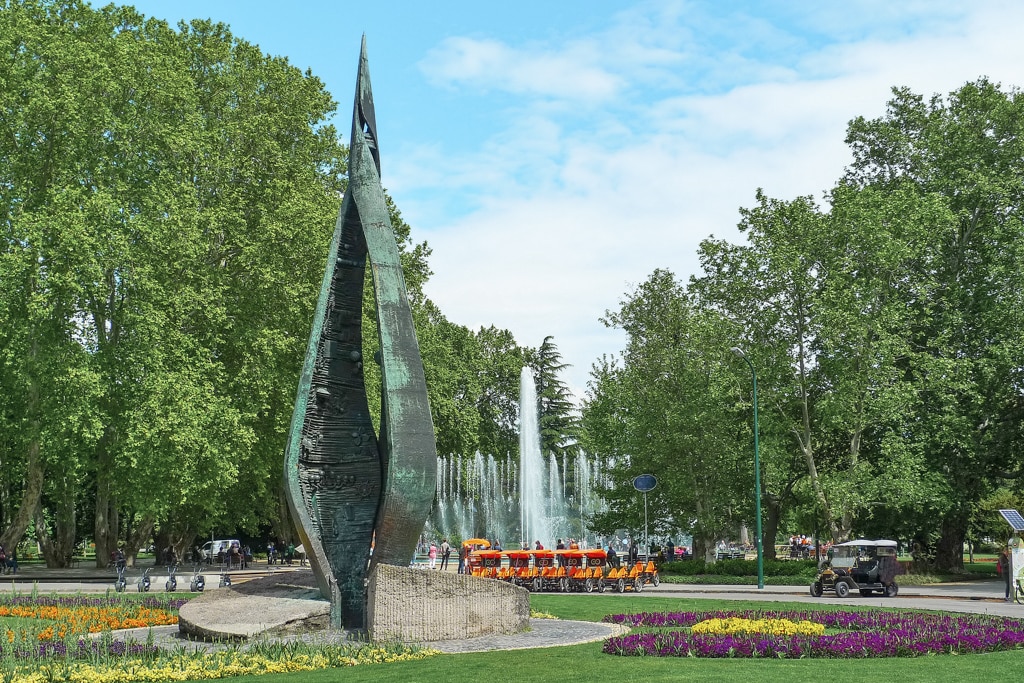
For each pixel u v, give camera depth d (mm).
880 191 46875
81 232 35312
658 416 50875
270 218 41781
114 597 29562
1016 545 31406
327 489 19984
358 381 20688
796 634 18969
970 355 46469
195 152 41406
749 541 88562
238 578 40250
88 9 41594
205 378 39344
